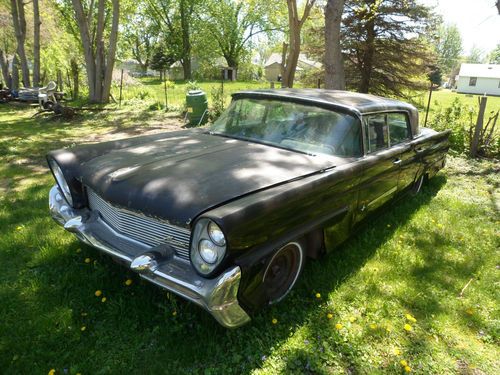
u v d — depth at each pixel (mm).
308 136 3223
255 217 2096
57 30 26906
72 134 9148
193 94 10523
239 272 2047
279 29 37031
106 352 2246
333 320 2572
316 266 3152
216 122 3906
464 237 3932
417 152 4352
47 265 3117
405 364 2234
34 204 4359
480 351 2420
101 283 2830
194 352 2238
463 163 6906
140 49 52000
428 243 3768
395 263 3348
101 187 2572
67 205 3062
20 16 17516
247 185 2361
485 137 7500
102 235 2639
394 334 2500
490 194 5324
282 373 2139
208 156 2875
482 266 3379
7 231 3678
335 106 3287
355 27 15531
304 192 2457
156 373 2109
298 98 3459
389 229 4023
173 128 10297
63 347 2273
